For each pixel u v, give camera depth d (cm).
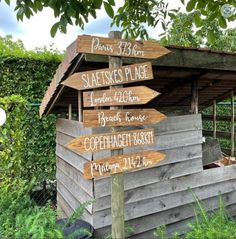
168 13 364
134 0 351
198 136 338
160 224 314
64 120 385
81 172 307
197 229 269
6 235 251
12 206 308
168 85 409
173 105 527
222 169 360
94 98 200
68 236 243
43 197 517
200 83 426
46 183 528
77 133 323
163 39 408
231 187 368
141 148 295
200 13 338
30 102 509
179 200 326
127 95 208
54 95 350
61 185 403
